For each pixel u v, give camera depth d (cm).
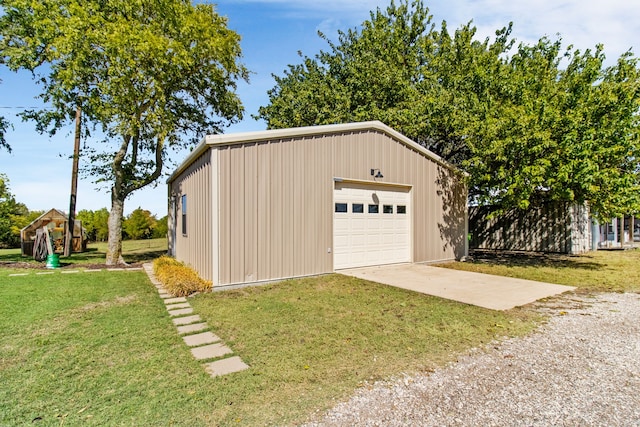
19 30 979
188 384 274
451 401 247
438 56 1397
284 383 276
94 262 1129
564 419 225
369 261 859
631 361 312
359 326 414
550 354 329
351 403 245
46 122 1108
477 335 380
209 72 1147
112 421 223
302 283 677
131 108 993
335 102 1522
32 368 303
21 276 795
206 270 679
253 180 662
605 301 525
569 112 784
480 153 905
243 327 416
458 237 1065
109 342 366
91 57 909
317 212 753
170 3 986
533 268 871
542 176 806
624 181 757
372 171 849
